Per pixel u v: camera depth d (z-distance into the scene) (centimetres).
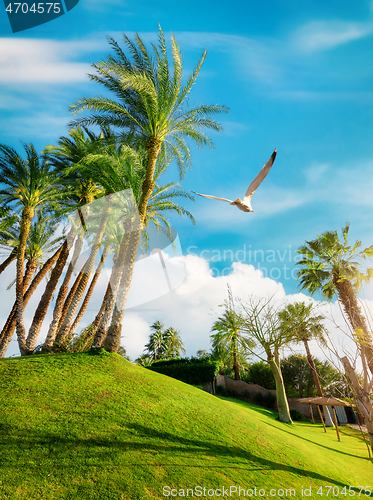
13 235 2100
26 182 1748
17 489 416
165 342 5344
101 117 1340
